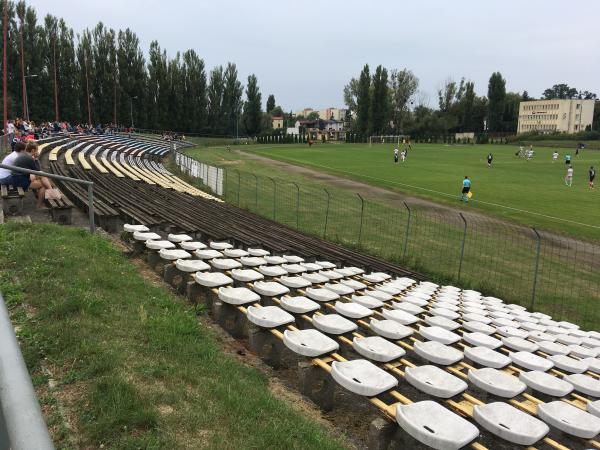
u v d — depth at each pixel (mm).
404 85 129375
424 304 9359
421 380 4887
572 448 5047
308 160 56938
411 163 55188
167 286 8445
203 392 4410
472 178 41375
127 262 8953
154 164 41219
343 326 6266
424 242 19391
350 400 5531
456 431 3859
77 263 7340
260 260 10000
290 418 4430
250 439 3771
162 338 5355
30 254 7234
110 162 30797
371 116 116625
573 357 7840
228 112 107062
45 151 28125
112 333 5199
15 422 1116
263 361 6227
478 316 9164
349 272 11555
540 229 22234
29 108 69062
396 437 4273
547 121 152875
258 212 23641
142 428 3662
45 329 4883
